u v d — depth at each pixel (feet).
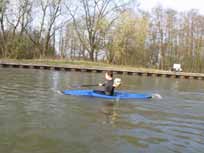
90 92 51.34
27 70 109.40
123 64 175.73
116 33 163.12
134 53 179.22
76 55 185.37
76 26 163.94
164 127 31.91
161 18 197.16
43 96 47.26
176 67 150.82
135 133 28.73
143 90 66.49
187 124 34.01
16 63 120.98
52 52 184.24
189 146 25.72
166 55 199.52
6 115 32.68
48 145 23.98
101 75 108.17
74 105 41.39
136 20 166.50
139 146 24.97
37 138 25.46
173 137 28.22
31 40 163.12
